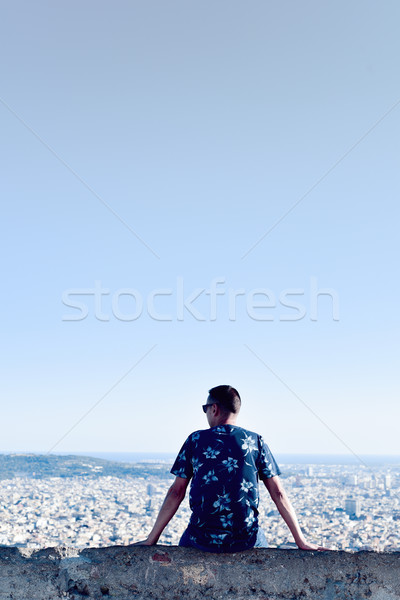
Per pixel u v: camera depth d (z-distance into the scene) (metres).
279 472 2.99
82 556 2.80
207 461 2.93
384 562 2.75
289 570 2.76
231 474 2.89
